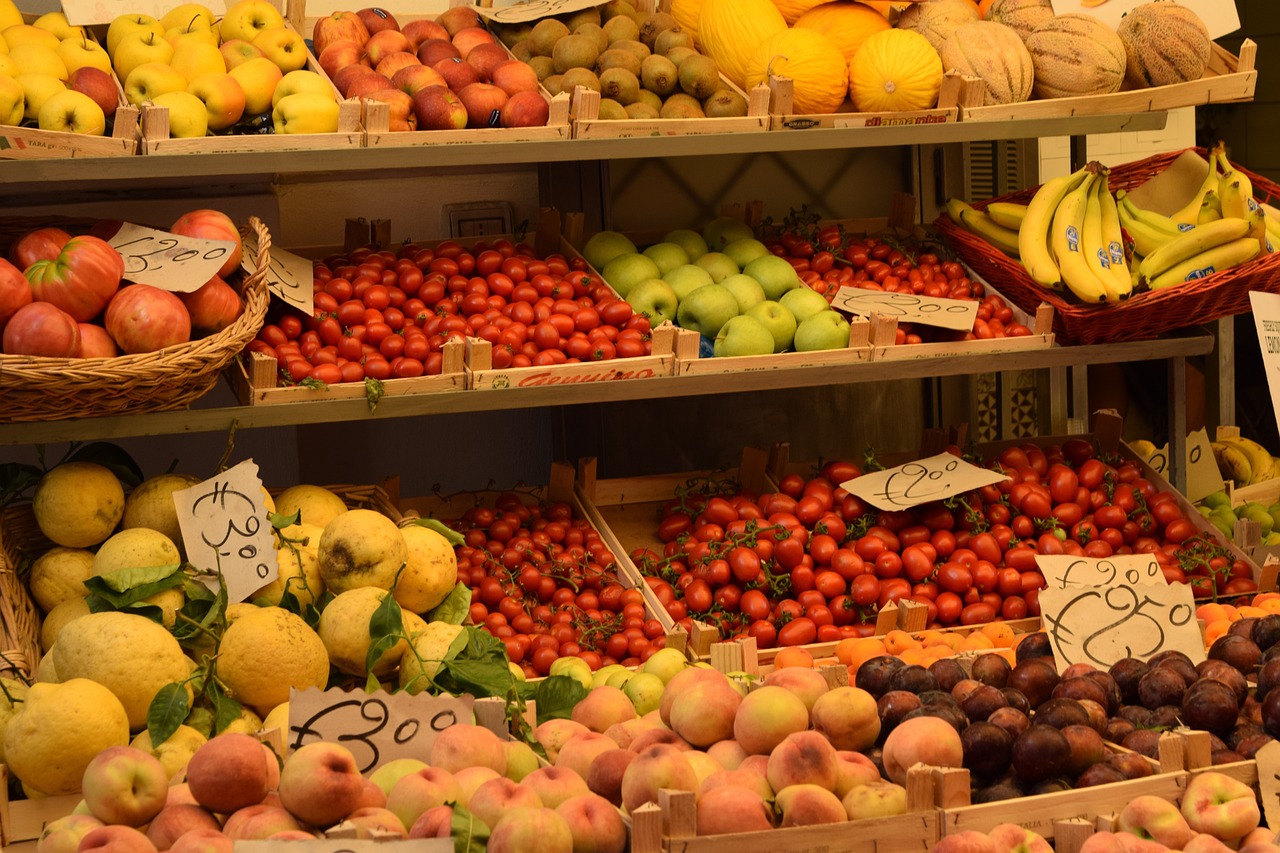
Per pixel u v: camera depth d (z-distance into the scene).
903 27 3.88
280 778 1.82
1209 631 2.84
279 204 3.90
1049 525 3.52
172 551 2.57
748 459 3.73
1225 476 4.72
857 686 2.35
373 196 4.02
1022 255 3.64
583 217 3.89
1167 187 4.08
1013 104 3.55
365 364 3.09
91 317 2.72
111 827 1.65
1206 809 1.96
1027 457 3.78
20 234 3.15
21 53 3.00
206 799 1.75
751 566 3.26
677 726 2.13
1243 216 3.70
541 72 3.61
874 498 3.44
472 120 3.25
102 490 2.68
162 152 2.93
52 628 2.55
